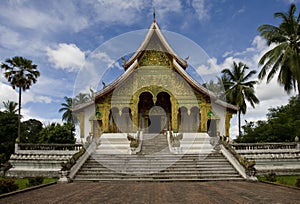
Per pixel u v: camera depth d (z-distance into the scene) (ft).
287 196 25.49
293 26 64.80
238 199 23.93
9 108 122.31
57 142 87.30
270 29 65.62
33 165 52.95
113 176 41.09
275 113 121.90
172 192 28.50
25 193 28.30
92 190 30.37
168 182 38.19
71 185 35.45
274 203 21.97
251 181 38.93
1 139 99.96
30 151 54.70
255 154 54.54
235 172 42.22
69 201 23.43
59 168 52.21
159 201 23.16
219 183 36.83
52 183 36.83
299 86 60.34
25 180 46.52
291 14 65.26
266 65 63.57
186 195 26.43
